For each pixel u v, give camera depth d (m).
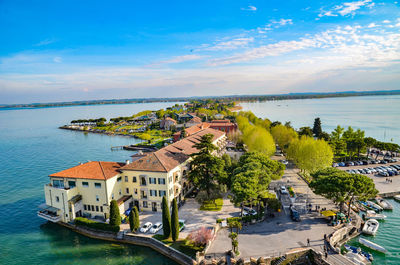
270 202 62.81
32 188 89.00
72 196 61.91
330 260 45.12
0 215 69.06
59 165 119.00
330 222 57.72
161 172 62.56
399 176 89.81
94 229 58.00
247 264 44.28
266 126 165.00
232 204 68.88
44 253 52.50
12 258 50.91
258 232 54.53
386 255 49.31
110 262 49.34
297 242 50.38
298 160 95.00
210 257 46.53
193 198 74.06
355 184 56.12
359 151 116.44
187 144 89.44
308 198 71.50
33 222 65.25
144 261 49.28
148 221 60.09
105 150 158.12
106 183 60.44
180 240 52.22
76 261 49.81
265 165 73.19
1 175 103.44
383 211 67.31
